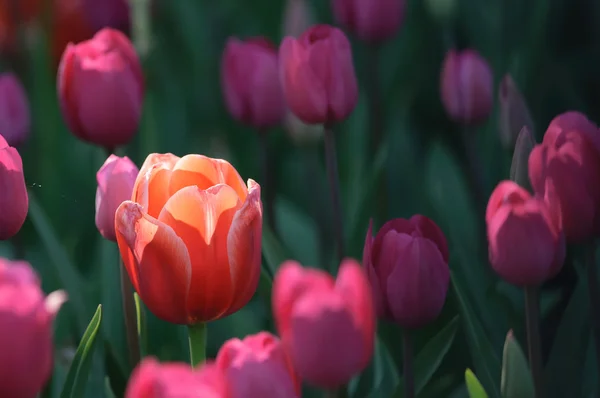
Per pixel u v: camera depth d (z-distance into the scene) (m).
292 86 1.38
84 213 1.68
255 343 1.09
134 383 0.98
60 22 1.77
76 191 1.71
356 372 1.10
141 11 1.60
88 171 1.73
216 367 1.05
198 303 1.17
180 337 1.40
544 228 1.19
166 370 0.98
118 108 1.37
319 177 1.65
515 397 1.20
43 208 1.65
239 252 1.16
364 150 1.65
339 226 1.42
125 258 1.17
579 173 1.20
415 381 1.27
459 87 1.54
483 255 1.50
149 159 1.19
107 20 1.67
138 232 1.16
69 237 1.64
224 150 1.72
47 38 1.71
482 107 1.54
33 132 1.79
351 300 1.08
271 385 1.07
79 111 1.37
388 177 1.64
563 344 1.32
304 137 1.63
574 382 1.32
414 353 1.36
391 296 1.21
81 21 1.77
